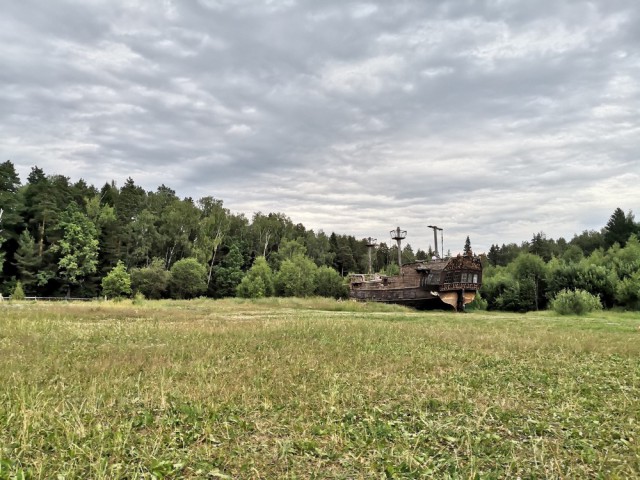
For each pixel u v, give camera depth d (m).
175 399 9.38
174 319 28.73
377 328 25.05
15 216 76.06
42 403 8.56
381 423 8.12
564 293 47.88
